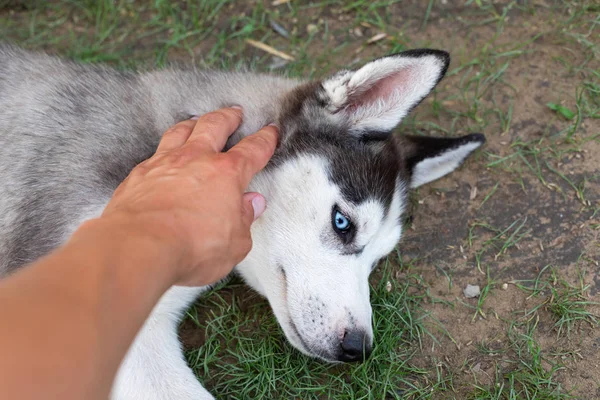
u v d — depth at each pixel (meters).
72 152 0.56
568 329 0.60
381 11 0.82
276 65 0.79
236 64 0.78
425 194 0.69
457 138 0.65
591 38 0.77
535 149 0.70
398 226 0.59
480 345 0.60
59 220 0.55
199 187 0.40
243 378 0.58
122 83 0.61
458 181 0.70
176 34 0.81
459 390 0.58
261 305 0.62
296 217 0.54
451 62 0.78
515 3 0.81
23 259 0.55
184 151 0.46
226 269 0.41
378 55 0.79
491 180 0.69
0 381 0.24
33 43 0.82
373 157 0.57
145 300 0.30
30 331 0.25
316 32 0.81
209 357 0.59
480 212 0.68
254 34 0.82
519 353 0.59
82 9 0.85
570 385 0.57
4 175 0.57
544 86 0.75
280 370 0.58
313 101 0.56
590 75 0.75
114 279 0.29
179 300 0.58
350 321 0.52
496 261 0.64
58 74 0.61
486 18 0.81
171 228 0.35
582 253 0.64
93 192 0.55
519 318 0.61
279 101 0.59
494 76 0.76
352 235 0.54
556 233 0.65
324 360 0.55
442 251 0.65
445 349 0.60
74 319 0.27
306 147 0.55
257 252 0.55
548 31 0.79
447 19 0.81
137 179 0.42
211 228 0.38
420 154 0.63
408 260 0.65
